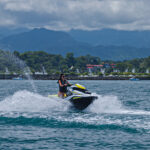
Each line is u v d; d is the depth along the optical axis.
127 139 27.28
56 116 39.72
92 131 30.64
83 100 45.16
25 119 37.25
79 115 40.69
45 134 29.28
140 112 44.28
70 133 29.73
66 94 48.94
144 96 82.88
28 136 28.38
